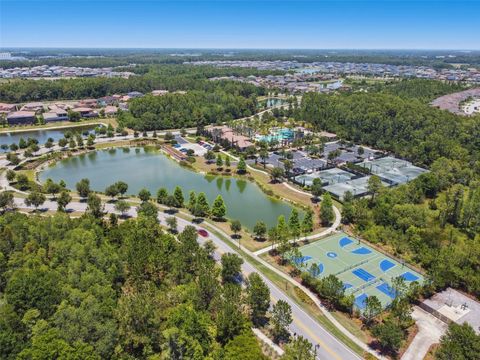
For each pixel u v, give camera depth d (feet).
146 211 360.89
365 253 322.55
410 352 214.07
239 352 188.03
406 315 230.68
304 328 232.73
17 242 271.49
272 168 526.98
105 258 255.09
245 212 416.05
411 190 426.92
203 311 224.94
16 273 228.02
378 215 366.84
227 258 271.69
